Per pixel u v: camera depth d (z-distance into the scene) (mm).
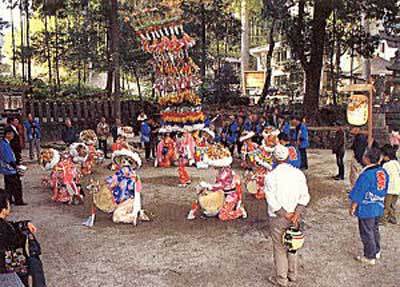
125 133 17828
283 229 6078
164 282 6352
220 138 18703
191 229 8812
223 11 30719
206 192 9477
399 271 6691
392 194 8914
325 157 18438
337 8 22203
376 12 22922
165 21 16750
